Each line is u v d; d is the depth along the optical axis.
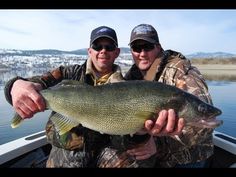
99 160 0.90
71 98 0.80
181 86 0.87
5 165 0.99
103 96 0.77
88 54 1.02
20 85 0.82
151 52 1.00
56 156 0.91
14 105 0.80
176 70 0.93
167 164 0.90
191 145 0.80
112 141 0.90
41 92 0.82
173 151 0.84
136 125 0.76
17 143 1.09
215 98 3.72
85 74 0.98
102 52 0.96
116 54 1.00
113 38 0.97
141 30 1.00
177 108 0.74
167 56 1.00
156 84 0.75
